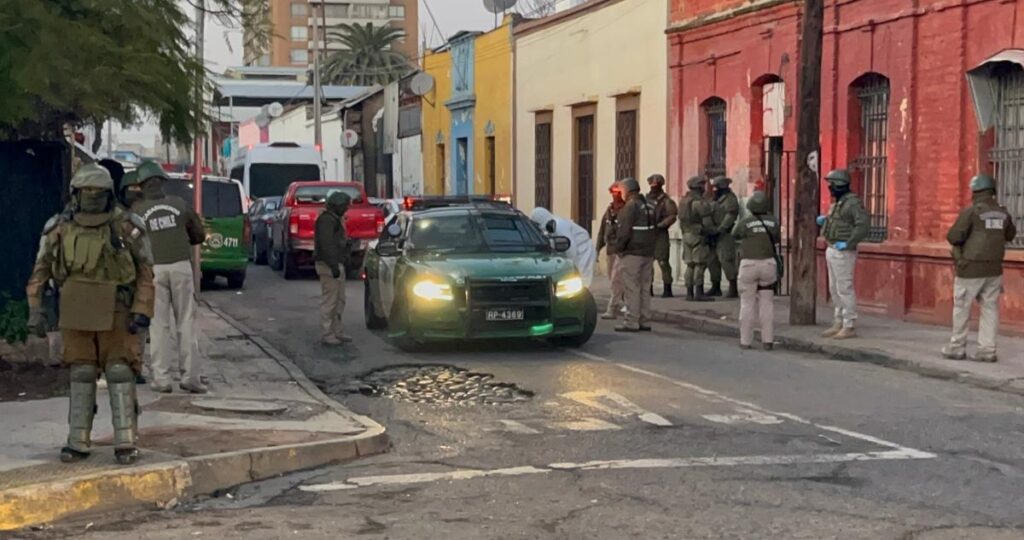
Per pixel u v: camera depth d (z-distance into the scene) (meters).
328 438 9.20
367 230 27.38
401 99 45.06
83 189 7.79
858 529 6.93
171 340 11.36
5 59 10.11
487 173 36.00
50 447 8.55
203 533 7.02
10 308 12.26
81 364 8.06
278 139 67.06
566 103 29.81
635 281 16.92
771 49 21.02
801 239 16.73
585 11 28.59
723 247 20.75
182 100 11.38
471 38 36.69
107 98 10.52
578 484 8.09
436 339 14.13
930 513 7.29
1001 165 16.16
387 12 99.19
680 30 24.16
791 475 8.30
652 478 8.24
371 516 7.36
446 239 15.45
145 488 7.75
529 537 6.84
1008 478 8.22
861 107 19.20
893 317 17.92
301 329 17.55
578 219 29.55
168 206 11.12
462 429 10.20
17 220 12.35
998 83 16.19
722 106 23.28
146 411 10.31
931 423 10.23
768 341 15.25
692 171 23.98
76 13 10.78
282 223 28.33
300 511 7.54
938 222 17.11
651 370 13.30
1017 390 12.01
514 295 14.12
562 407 11.13
